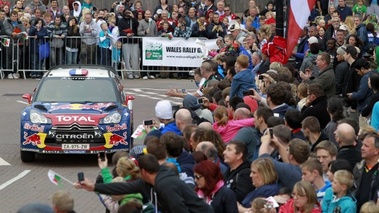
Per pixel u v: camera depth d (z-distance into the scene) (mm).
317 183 17750
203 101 27266
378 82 24922
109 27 53781
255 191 17625
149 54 54125
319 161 18297
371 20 46594
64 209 15500
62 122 31750
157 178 15641
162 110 23844
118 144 32094
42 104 32906
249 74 28062
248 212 16719
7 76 53562
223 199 16766
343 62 30375
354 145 19766
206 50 53875
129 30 53719
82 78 34312
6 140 36438
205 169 16797
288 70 30750
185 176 17797
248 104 25672
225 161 18672
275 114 22906
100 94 33781
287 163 18406
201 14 55375
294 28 33500
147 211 16328
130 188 16297
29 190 27781
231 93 28047
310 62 34062
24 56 53281
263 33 41438
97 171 31000
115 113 32312
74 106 32719
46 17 53438
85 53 53406
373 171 17969
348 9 50938
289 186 18047
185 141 19781
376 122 23719
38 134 31844
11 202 26031
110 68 35938
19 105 44281
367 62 27797
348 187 16906
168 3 61625
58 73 34750
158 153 17297
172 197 15445
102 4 62688
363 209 15438
